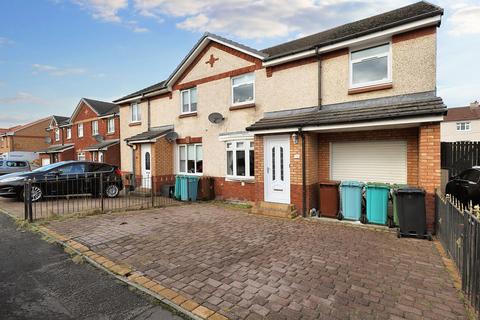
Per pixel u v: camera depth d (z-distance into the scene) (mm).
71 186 11758
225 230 6949
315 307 3438
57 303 3625
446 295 3734
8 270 4637
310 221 8016
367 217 7512
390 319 3197
